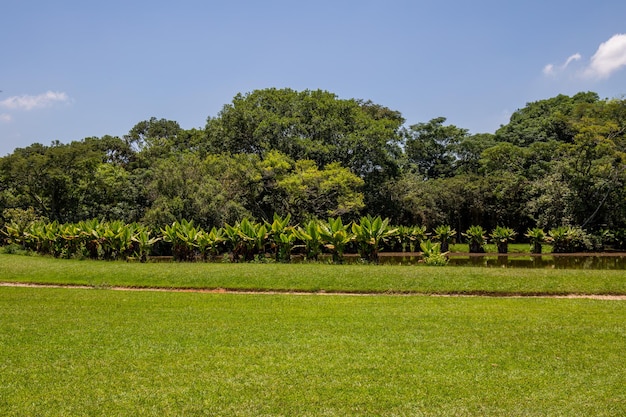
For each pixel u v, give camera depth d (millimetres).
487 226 40125
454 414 5023
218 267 15242
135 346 7324
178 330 8266
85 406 5281
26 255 22109
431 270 14070
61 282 14391
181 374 6156
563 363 6445
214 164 29234
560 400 5320
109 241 19531
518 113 53125
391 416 5004
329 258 20016
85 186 33656
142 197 32750
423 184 38625
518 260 22609
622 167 29922
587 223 30891
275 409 5180
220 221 26016
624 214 30562
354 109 35625
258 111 33812
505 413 5035
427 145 50406
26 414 5094
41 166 32438
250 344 7398
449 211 38969
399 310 9781
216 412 5133
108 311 9945
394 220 37406
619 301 10750
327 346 7242
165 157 37562
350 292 12625
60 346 7328
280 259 17672
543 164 35281
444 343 7352
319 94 36125
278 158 29172
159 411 5160
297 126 33281
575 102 45719
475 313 9438
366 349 7086
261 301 11023
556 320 8805
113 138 43062
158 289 13492
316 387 5711
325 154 33125
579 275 13094
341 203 29266
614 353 6844
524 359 6609
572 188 30906
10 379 6023
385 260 22672
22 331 8219
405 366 6352
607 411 5055
